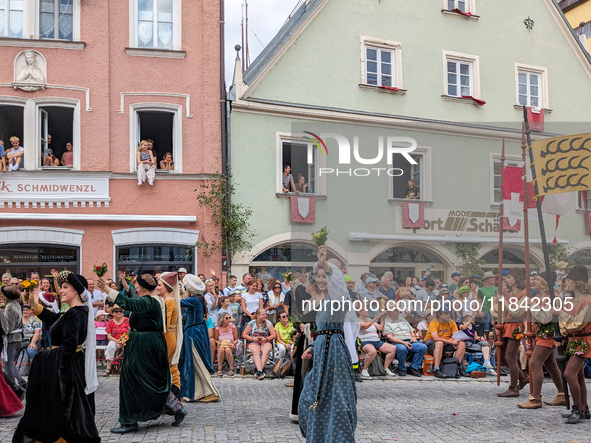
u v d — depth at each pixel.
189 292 8.65
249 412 7.82
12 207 15.67
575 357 7.32
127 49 16.48
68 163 16.09
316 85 17.45
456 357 11.43
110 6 16.58
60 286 5.73
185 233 16.27
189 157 16.59
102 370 11.55
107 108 16.22
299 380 7.17
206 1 16.97
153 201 16.25
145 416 6.64
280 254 16.94
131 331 6.88
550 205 4.93
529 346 8.30
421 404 8.51
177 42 16.84
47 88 16.02
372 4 18.17
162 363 6.82
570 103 20.27
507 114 19.36
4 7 16.16
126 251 16.11
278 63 17.20
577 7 26.67
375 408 8.18
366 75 18.03
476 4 19.41
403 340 11.35
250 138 16.86
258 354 11.12
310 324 6.62
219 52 16.91
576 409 7.34
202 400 8.55
